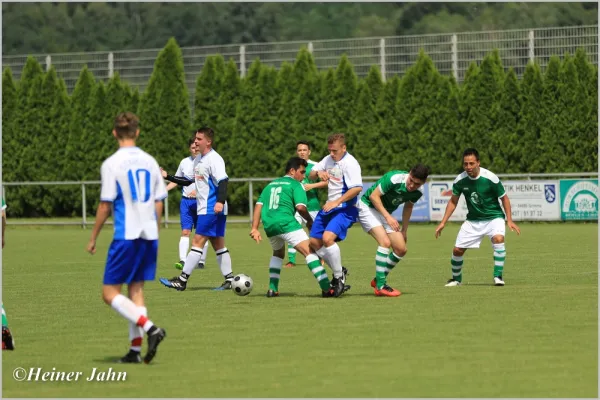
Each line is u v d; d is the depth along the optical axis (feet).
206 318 80.89
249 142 254.68
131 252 62.75
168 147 259.39
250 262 136.26
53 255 153.89
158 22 504.02
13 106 272.31
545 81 235.20
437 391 54.29
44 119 269.85
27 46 497.05
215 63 259.60
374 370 59.57
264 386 56.13
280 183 93.35
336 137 93.45
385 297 92.58
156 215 64.59
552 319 76.95
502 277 106.73
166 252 159.33
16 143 271.08
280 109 252.83
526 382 56.13
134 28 510.17
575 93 233.76
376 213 94.58
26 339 72.64
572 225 208.74
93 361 64.23
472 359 62.28
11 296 98.84
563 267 119.55
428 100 241.76
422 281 106.32
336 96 248.32
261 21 501.15
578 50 235.61
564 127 234.17
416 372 58.90
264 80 254.47
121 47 502.38
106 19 510.58
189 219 124.36
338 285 93.20
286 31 499.10
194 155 122.31
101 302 93.61
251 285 93.91
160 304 90.48
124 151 63.10
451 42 270.46
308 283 107.55
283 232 92.58
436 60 271.49
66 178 268.21
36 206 272.51
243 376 58.75
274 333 72.84
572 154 234.58
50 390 56.90
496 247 100.07
